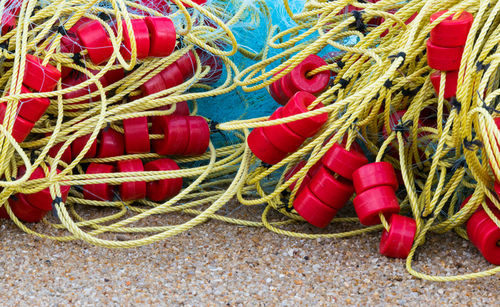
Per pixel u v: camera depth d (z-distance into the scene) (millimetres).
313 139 1936
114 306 1710
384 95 1858
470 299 1736
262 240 1889
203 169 1993
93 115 1982
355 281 1779
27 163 1818
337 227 1928
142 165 1978
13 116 1823
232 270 1805
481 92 1760
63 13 1942
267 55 2141
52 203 1850
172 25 1911
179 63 1999
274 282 1775
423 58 1906
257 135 1892
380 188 1829
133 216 1959
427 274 1795
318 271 1806
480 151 1884
